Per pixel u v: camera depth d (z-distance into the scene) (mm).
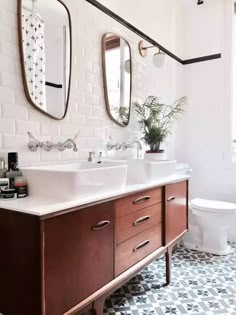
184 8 3271
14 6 1438
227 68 2996
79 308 1163
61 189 1195
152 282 2043
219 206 2551
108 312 1659
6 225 1079
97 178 1295
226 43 2998
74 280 1139
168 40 2982
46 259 1014
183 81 3287
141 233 1601
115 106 2203
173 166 2117
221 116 3051
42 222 995
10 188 1252
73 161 1825
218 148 3078
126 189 1475
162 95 2887
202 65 3164
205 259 2482
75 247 1141
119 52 2236
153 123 2436
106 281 1322
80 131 1882
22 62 1476
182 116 3275
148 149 2607
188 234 2783
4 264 1102
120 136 2277
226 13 2988
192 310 1686
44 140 1628
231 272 2213
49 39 1642
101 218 1282
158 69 2803
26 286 1040
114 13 2168
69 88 1779
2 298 1119
